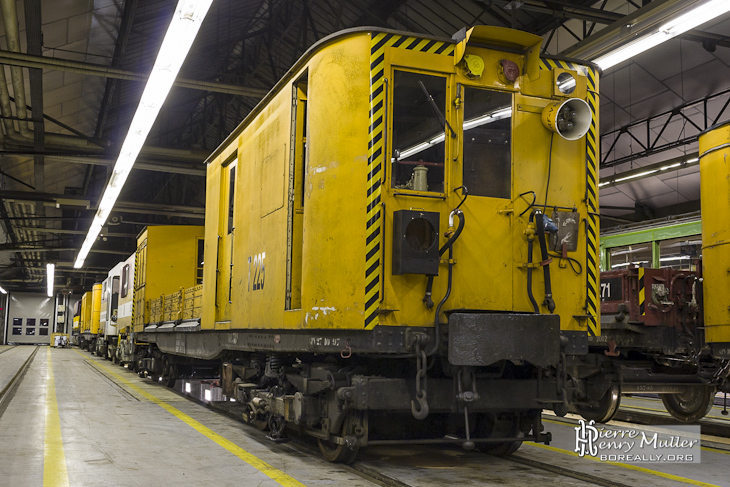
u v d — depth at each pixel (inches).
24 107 665.0
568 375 221.3
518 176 219.8
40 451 256.1
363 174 208.1
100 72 538.6
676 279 326.6
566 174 226.7
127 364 845.2
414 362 219.1
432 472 224.1
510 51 224.2
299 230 243.1
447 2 671.8
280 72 867.4
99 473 217.3
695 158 681.0
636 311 317.1
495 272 213.2
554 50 704.4
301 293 226.4
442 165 213.5
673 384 342.0
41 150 770.8
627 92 791.1
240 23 775.1
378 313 200.4
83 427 320.5
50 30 564.4
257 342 275.3
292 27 785.6
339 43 218.5
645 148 804.0
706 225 317.1
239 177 318.0
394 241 203.0
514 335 197.0
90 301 1473.9
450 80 217.0
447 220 209.9
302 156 247.6
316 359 251.6
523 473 224.1
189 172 820.0
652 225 432.5
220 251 347.9
